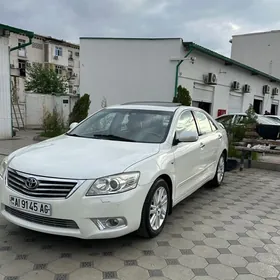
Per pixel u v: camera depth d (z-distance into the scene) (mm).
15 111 18266
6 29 10883
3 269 2865
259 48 31922
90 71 15406
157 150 3713
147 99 14477
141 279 2783
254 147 8375
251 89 22828
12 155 3625
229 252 3354
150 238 3572
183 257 3205
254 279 2852
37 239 3473
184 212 4586
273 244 3594
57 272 2844
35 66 34844
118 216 2996
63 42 45281
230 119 11523
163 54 13945
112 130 4363
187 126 4672
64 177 2957
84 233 2934
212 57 16641
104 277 2791
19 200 3082
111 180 2986
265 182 6715
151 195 3359
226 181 6695
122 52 14695
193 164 4523
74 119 12727
